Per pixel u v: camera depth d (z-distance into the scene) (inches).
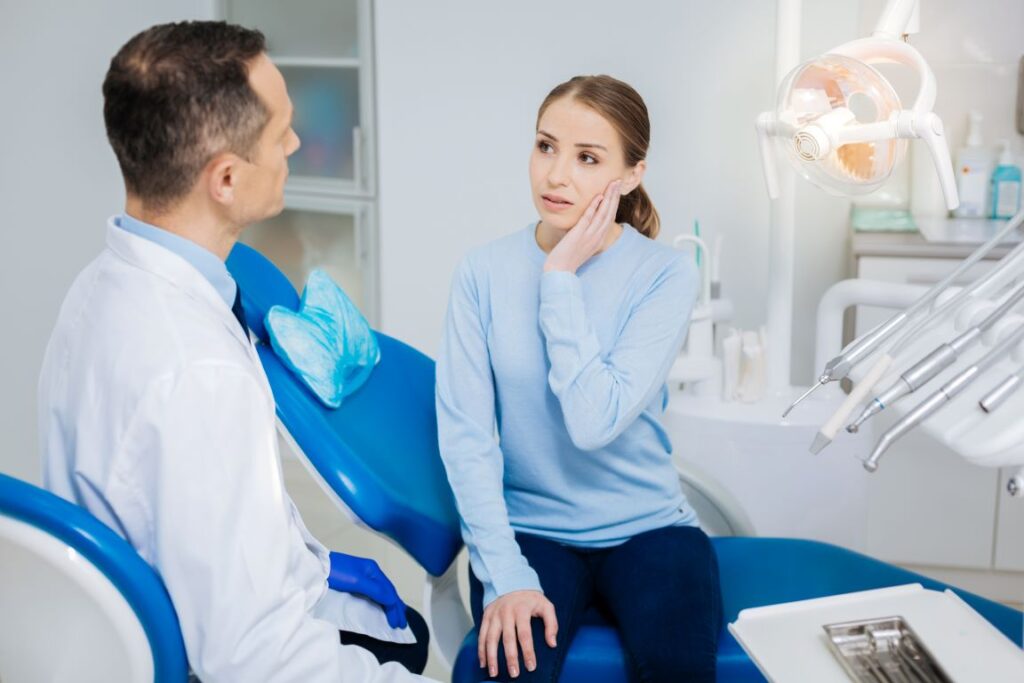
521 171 127.0
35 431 123.8
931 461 106.2
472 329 66.8
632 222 69.9
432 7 125.3
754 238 122.3
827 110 59.5
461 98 126.8
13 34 115.7
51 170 121.9
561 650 58.6
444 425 65.9
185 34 45.7
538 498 67.5
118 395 43.6
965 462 105.6
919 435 105.7
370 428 66.1
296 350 62.2
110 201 130.3
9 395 120.1
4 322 117.9
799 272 124.6
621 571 63.1
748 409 89.5
